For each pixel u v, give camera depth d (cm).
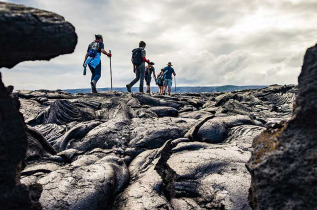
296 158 187
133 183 350
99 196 298
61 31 169
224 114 721
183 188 322
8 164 170
